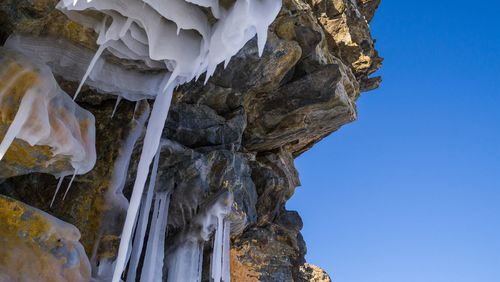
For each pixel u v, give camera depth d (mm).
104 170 8422
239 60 10492
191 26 5715
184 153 10844
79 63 7406
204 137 11508
